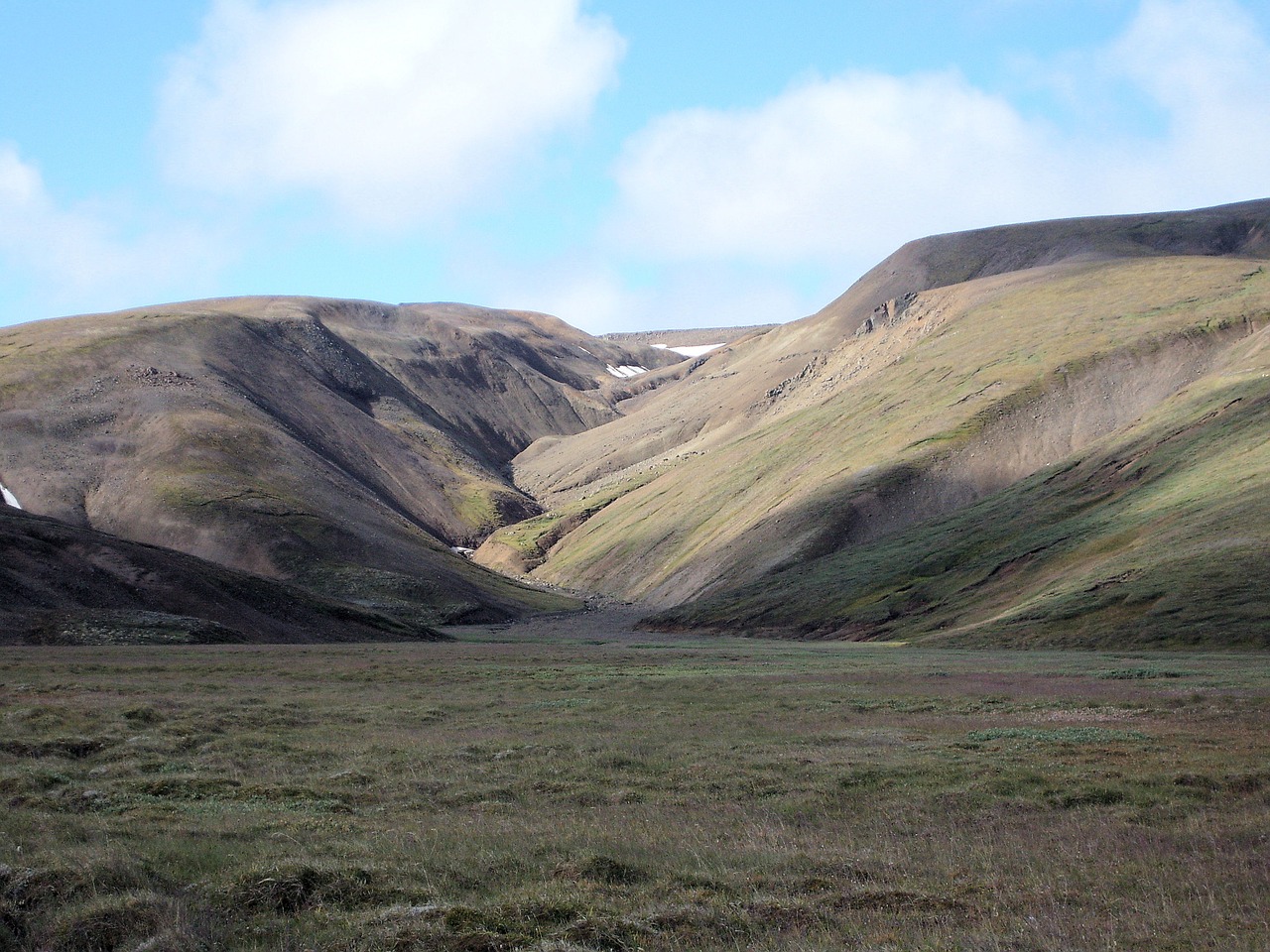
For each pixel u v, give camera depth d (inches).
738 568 5915.4
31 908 515.5
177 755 1075.9
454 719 1427.2
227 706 1439.5
